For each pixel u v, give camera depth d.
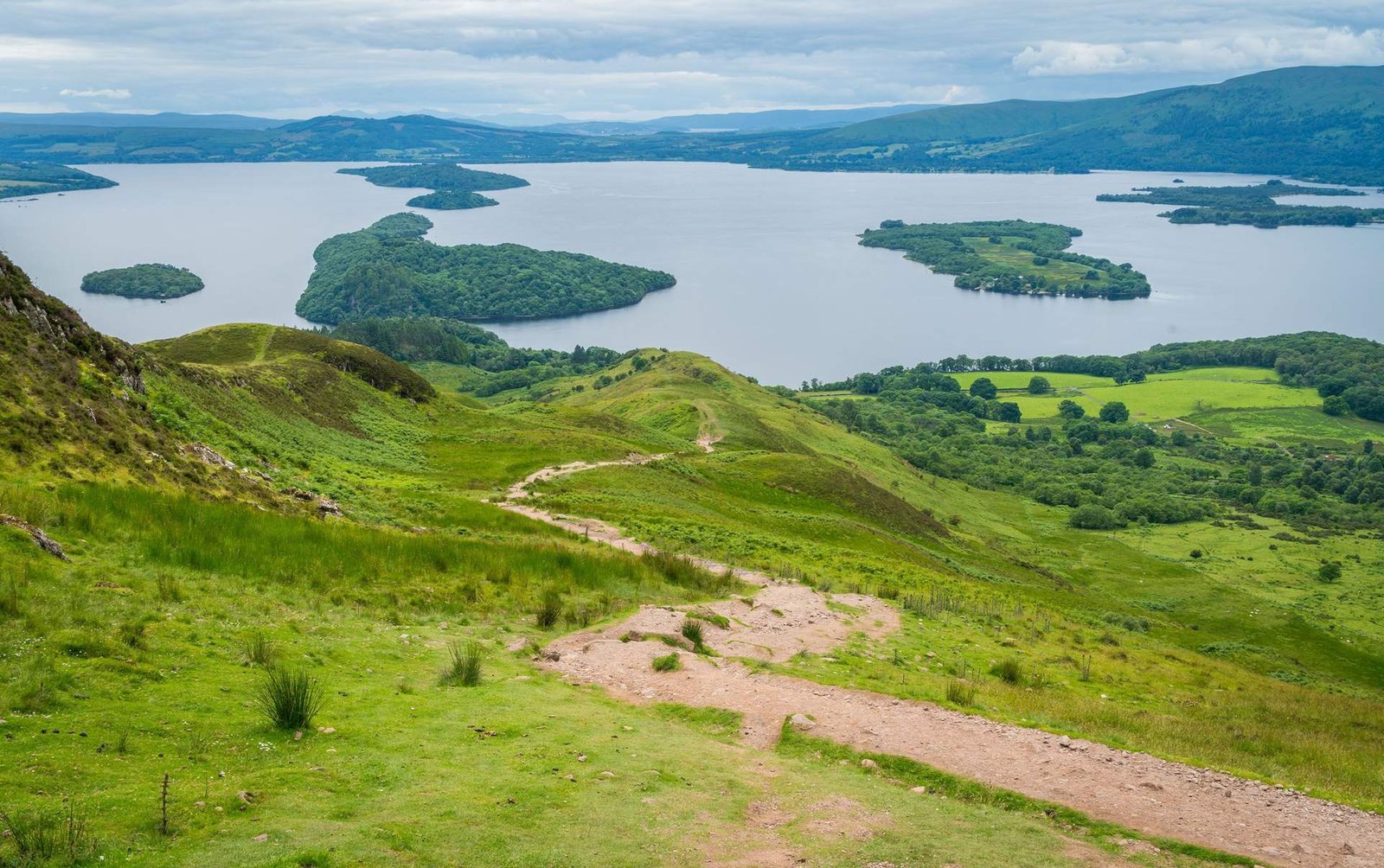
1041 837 14.82
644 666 25.00
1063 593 91.19
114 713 14.56
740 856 13.14
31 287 39.12
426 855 11.80
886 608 41.50
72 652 16.48
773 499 92.38
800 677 24.33
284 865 10.88
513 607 31.36
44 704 14.19
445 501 54.34
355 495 48.19
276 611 23.72
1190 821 15.95
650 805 14.60
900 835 14.30
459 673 21.19
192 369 63.31
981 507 168.25
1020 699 25.61
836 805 15.43
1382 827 16.48
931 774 17.55
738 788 15.97
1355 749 27.98
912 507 118.19
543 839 12.80
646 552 45.62
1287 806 17.11
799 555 59.62
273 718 15.71
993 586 75.00
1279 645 93.31
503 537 45.56
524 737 17.39
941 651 33.72
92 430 32.22
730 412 153.12
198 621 20.67
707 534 59.62
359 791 13.68
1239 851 14.87
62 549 22.62
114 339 50.78
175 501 29.23
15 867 9.91
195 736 14.52
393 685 19.89
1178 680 37.94
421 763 15.12
